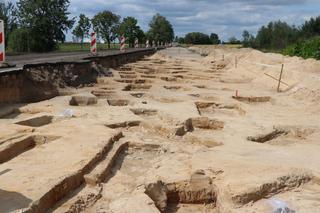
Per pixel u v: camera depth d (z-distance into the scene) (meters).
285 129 10.04
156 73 23.44
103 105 12.45
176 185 6.47
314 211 5.50
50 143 7.73
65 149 7.35
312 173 6.70
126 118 10.34
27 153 7.12
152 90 16.36
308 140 9.64
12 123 9.24
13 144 7.55
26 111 11.09
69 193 5.93
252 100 15.12
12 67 13.16
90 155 7.02
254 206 5.73
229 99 14.40
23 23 51.12
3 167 6.39
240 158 7.35
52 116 10.27
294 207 5.62
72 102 12.91
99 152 7.26
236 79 21.47
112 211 5.51
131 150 8.37
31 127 8.90
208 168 6.80
